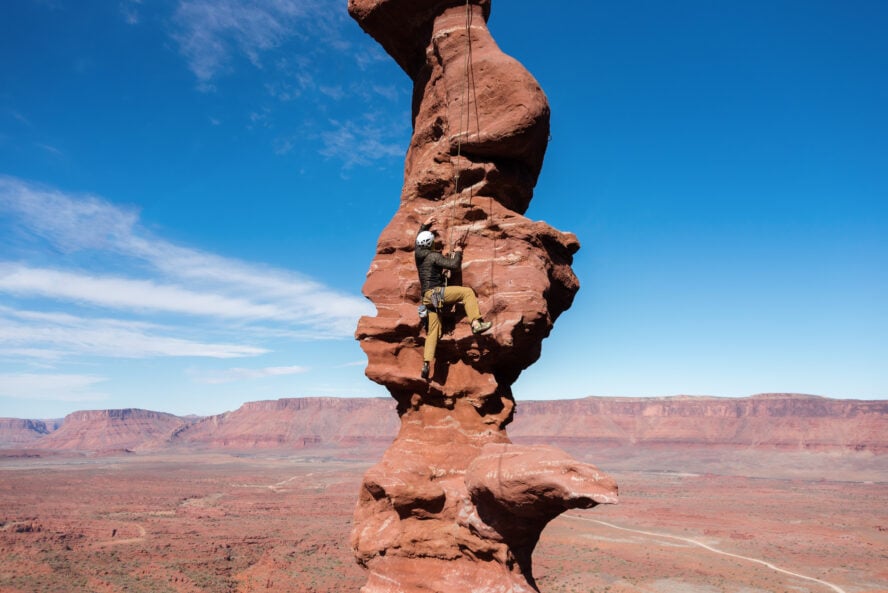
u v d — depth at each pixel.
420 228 13.51
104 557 77.19
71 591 62.28
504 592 11.29
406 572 12.41
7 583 64.06
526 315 12.26
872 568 79.69
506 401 13.71
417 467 12.61
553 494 9.56
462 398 13.39
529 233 12.98
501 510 11.05
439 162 13.89
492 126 13.20
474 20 14.07
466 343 12.91
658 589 67.44
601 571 75.50
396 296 13.73
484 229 13.27
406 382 13.27
